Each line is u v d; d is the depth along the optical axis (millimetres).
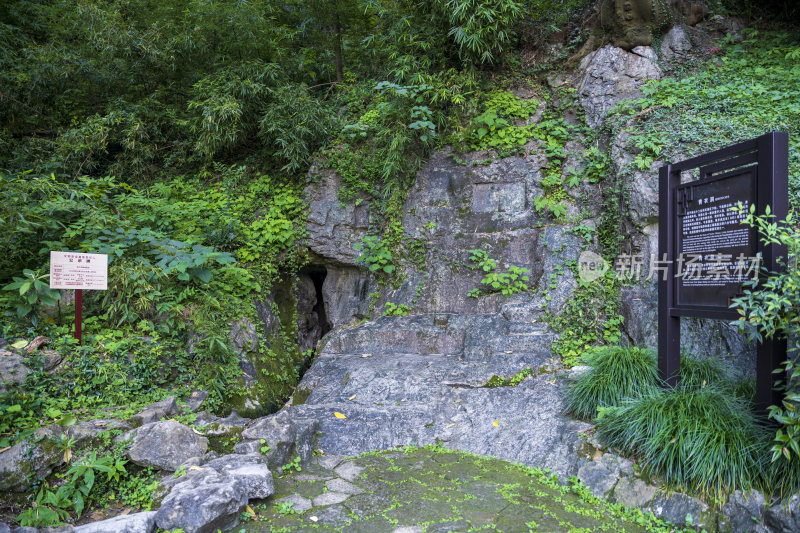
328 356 5996
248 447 3729
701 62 7211
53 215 5215
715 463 2975
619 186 6148
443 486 3498
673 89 6625
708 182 3613
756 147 3242
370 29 8766
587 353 5133
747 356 4711
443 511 3125
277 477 3629
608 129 6641
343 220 6902
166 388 4523
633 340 5383
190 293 5160
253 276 6133
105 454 3268
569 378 4699
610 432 3633
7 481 2926
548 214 6590
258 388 5184
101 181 5777
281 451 3814
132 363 4348
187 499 2836
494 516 3061
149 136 7828
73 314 4621
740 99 6230
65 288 4242
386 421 4484
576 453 3723
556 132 6949
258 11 7652
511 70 7633
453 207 6914
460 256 6645
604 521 3025
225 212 6648
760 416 3180
